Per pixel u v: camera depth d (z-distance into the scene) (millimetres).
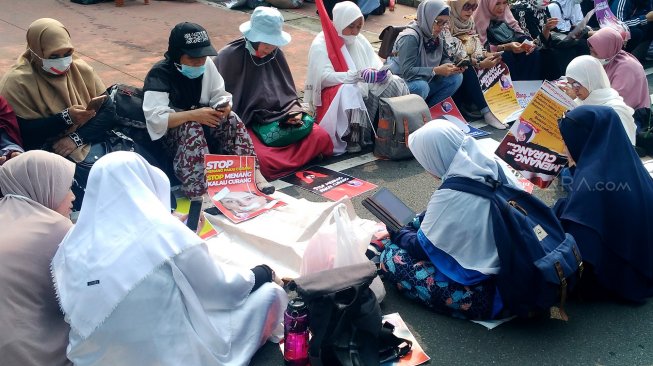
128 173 2441
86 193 2455
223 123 4336
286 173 4758
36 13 9070
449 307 3107
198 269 2479
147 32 8242
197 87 4277
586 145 3271
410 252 3189
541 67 6355
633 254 3172
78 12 9242
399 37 5543
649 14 7258
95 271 2328
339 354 2641
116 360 2393
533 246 2869
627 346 2980
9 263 2389
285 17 9258
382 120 4977
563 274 2854
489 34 6270
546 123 4090
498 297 3051
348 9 5027
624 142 3217
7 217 2537
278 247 3555
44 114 3934
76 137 3920
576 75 4500
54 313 2496
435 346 2961
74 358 2398
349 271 2730
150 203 2441
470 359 2887
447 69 5430
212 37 8117
